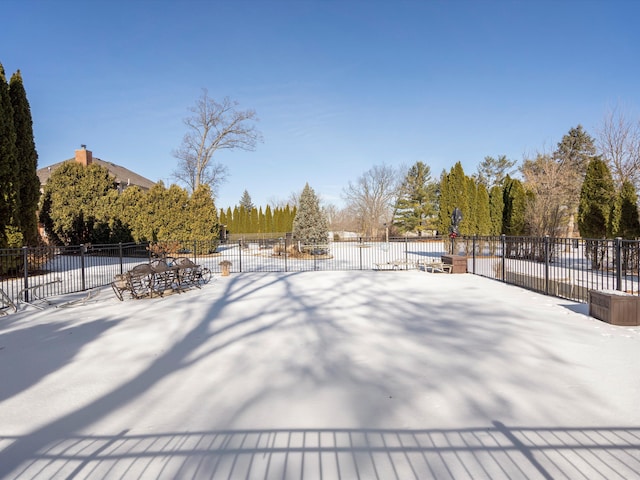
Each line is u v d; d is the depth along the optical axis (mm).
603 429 2955
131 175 41938
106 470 2529
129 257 22203
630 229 13094
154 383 3969
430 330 5898
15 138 12820
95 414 3312
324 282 11500
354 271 14516
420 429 2986
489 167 47906
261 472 2486
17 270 13133
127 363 4582
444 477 2414
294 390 3748
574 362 4406
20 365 4559
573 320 6438
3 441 2908
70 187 25328
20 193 13742
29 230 14070
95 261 19578
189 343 5367
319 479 2410
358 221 50406
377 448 2740
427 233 44938
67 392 3771
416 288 10117
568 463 2533
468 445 2758
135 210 24688
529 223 19031
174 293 9789
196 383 3957
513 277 11594
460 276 12625
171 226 24047
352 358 4660
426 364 4410
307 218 22875
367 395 3609
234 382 3971
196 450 2744
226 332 5930
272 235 44188
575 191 26578
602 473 2428
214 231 25312
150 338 5633
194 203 24562
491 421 3100
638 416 3152
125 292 10055
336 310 7488
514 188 20594
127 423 3150
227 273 13555
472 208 21328
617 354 4668
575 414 3193
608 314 6180
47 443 2871
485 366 4316
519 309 7352
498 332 5727
